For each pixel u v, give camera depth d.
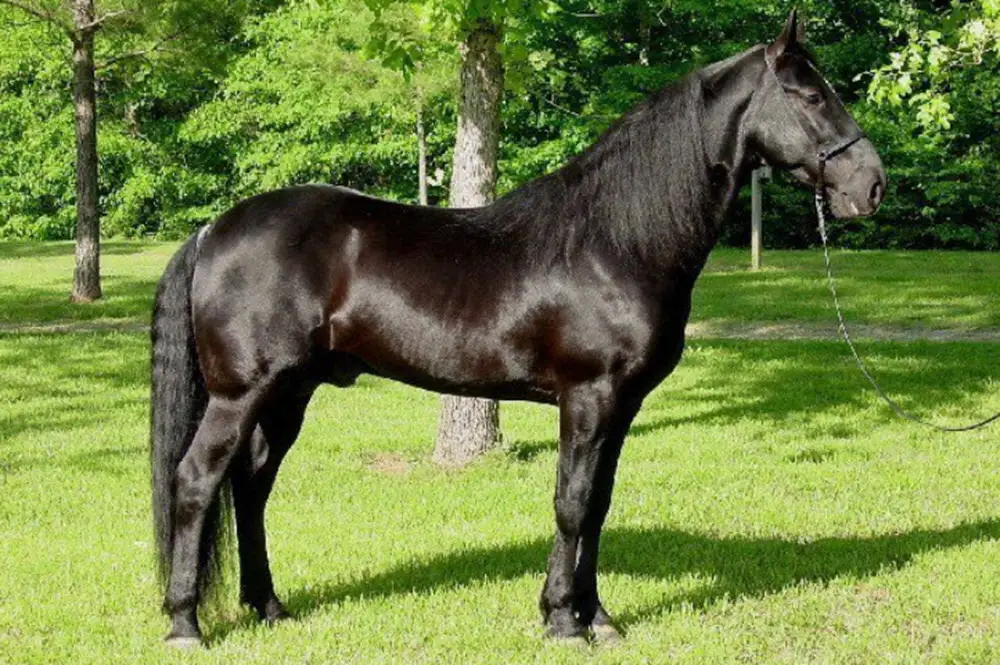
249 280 4.68
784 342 14.21
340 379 4.95
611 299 4.59
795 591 5.64
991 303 17.12
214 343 4.70
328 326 4.75
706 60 26.48
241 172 33.25
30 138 34.19
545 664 4.65
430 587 5.70
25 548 6.32
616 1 27.33
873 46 28.12
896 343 13.96
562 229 4.70
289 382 4.75
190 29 17.69
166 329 4.82
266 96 32.66
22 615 5.23
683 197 4.63
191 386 4.84
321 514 7.13
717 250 27.23
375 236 4.77
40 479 7.96
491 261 4.73
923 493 7.66
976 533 6.68
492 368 4.72
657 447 9.13
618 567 6.08
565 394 4.68
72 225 34.97
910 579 5.79
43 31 32.78
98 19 17.33
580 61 28.69
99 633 5.06
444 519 7.08
